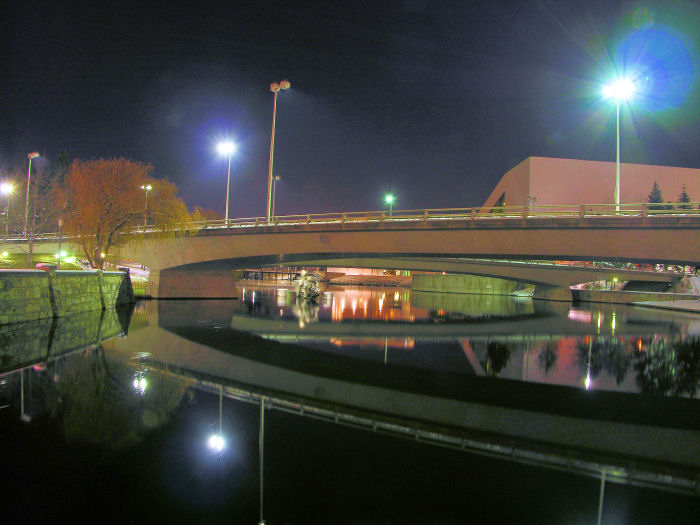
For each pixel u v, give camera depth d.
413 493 6.24
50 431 8.01
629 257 23.81
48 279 24.88
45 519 5.23
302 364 15.55
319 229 34.31
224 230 39.75
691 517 5.78
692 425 9.91
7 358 14.27
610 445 8.53
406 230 30.88
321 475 6.71
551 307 53.94
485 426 9.50
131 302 38.94
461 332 26.77
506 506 5.95
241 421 9.08
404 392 12.17
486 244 28.09
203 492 6.02
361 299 59.97
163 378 12.32
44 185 63.44
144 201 41.12
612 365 17.17
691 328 31.31
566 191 117.00
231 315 32.47
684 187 111.00
